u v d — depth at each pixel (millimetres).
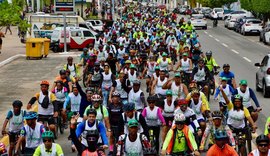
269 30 58844
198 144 14406
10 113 15164
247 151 15648
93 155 11359
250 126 15695
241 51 50719
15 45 60031
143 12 110562
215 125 13383
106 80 21297
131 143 11875
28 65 43031
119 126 13961
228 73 20359
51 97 17250
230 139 13367
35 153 11891
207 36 68250
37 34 58625
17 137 14984
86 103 16703
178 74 18375
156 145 15594
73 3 51875
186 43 37750
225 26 84750
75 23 60406
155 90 19422
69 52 52594
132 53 28453
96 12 108000
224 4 115125
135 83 17094
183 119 12359
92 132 11375
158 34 45406
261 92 29109
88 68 28641
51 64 43562
